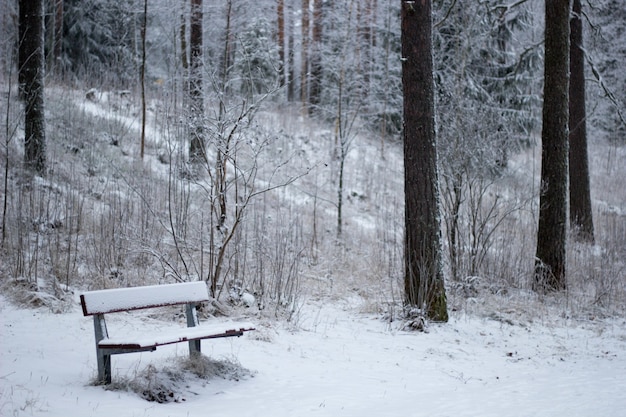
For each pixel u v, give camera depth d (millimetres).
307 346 7570
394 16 23484
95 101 18359
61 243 10328
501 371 7203
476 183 12992
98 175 13859
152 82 22734
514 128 20312
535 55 22406
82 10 24812
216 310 8531
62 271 9266
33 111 12578
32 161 11781
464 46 17438
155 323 7910
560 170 12430
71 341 6684
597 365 7574
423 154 9648
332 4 21312
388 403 5492
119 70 22422
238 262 9758
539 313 10516
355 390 5898
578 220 17266
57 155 13805
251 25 19625
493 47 21812
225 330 5652
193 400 5215
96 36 25547
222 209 9289
